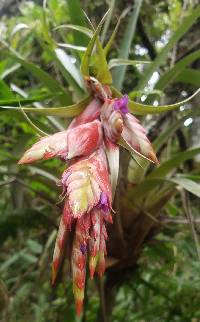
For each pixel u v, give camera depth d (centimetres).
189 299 71
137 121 31
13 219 62
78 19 48
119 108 30
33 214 62
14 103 38
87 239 25
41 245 83
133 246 56
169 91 72
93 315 77
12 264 83
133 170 54
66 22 74
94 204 25
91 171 26
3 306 62
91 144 28
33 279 79
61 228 27
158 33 85
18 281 73
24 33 72
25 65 54
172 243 73
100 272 27
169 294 76
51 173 56
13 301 73
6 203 78
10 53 57
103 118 30
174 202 78
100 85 32
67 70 52
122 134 30
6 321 63
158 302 83
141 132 31
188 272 76
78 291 26
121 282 61
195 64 73
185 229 67
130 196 54
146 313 74
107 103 30
